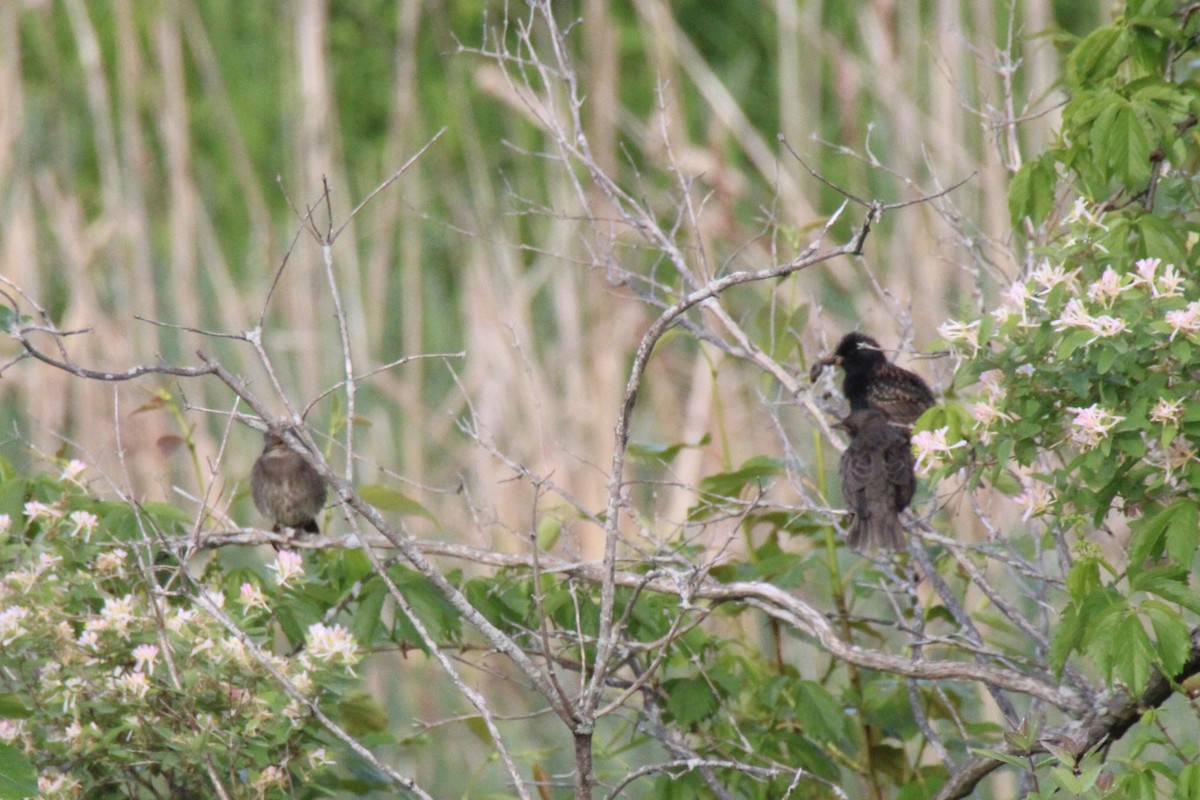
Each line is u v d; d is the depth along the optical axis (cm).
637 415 1792
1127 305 726
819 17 2041
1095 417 717
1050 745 783
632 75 2381
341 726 1048
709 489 1063
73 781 800
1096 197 933
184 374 716
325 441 1662
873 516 972
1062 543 942
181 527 1045
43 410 1744
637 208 1054
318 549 991
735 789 1003
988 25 1677
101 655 815
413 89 2175
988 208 1551
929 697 1105
